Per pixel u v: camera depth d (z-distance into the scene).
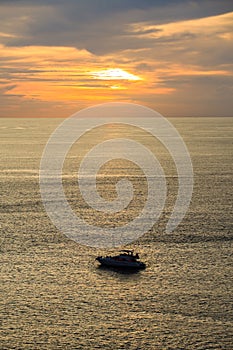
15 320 65.50
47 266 83.31
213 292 73.50
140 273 80.75
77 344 60.56
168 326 64.31
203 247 92.62
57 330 63.38
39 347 59.94
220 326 64.25
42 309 68.31
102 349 59.62
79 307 69.00
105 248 92.75
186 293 73.19
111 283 76.81
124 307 69.06
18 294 72.62
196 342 61.00
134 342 60.97
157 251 90.88
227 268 82.44
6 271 80.81
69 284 76.38
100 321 65.44
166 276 79.44
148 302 70.56
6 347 59.84
